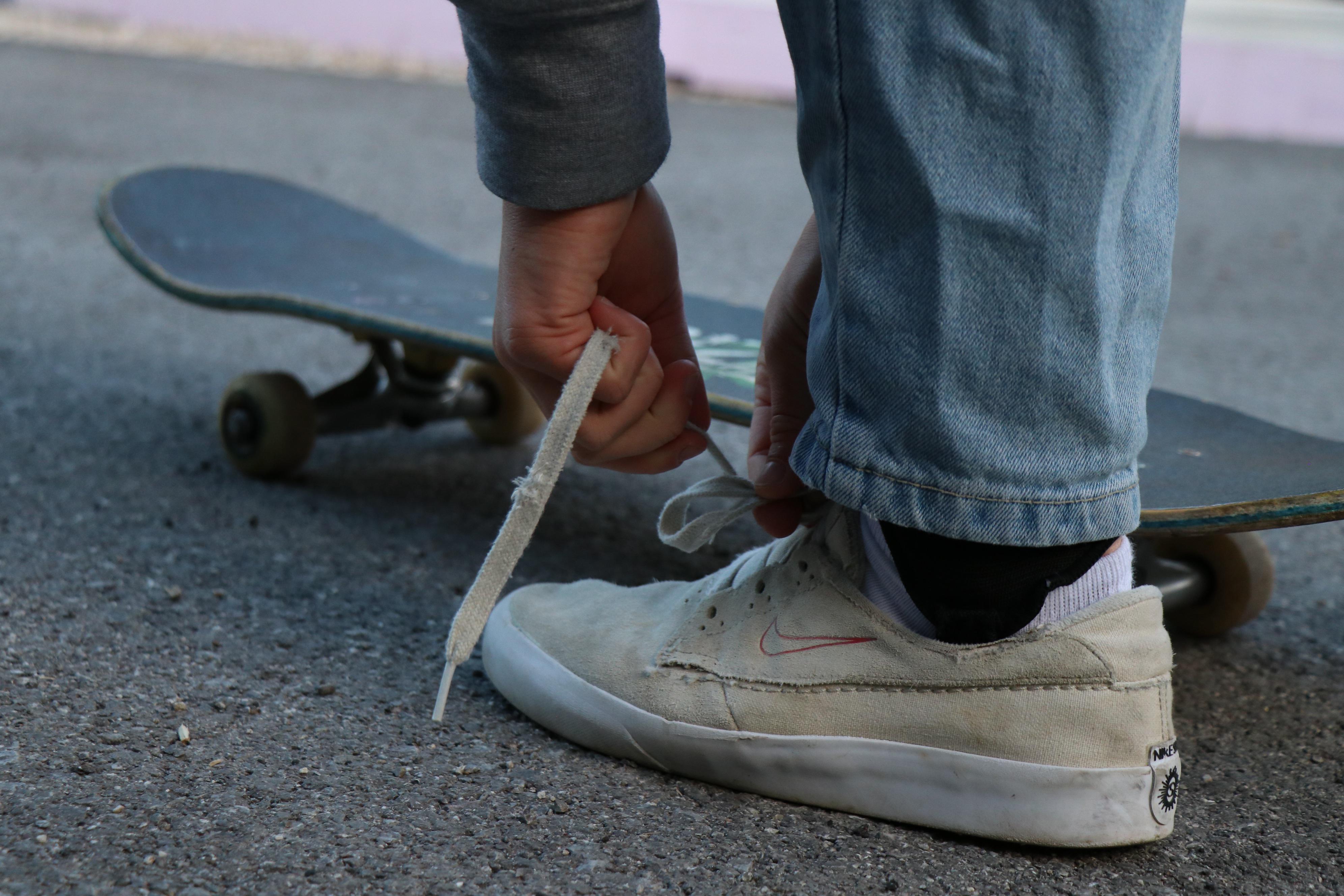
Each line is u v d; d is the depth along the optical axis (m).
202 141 5.91
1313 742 1.34
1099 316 0.89
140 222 2.44
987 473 0.93
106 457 2.16
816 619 1.11
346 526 1.92
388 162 5.80
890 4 0.87
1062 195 0.87
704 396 1.17
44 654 1.33
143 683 1.29
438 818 1.05
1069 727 1.03
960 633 1.04
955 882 1.00
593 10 0.87
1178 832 1.12
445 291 2.31
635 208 1.04
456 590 1.68
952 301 0.90
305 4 9.41
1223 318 4.05
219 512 1.93
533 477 1.04
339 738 1.20
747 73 8.90
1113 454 0.94
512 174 0.94
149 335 3.10
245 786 1.08
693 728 1.14
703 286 4.01
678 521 1.22
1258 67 8.83
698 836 1.05
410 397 2.30
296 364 2.95
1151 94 0.87
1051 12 0.84
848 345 0.94
